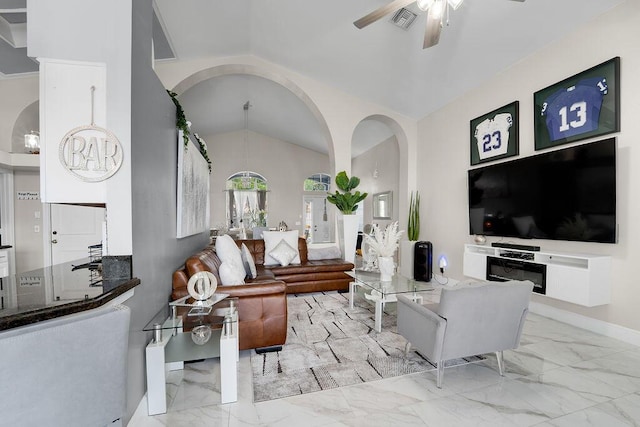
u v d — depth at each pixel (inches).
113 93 60.7
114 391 36.7
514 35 124.3
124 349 37.8
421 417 62.9
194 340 76.2
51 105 59.5
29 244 162.1
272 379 78.0
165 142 88.0
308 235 369.1
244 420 62.6
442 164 189.5
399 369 83.1
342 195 189.0
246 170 362.0
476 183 156.8
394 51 152.4
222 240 117.6
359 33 143.3
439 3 86.9
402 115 215.5
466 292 69.7
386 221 275.3
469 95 166.4
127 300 59.9
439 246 192.2
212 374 81.1
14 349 28.3
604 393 70.9
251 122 331.3
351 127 206.4
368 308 138.6
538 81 127.6
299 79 197.5
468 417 62.8
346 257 191.0
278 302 91.4
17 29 121.3
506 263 134.0
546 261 121.5
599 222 101.8
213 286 79.8
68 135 59.1
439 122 192.4
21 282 57.8
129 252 61.6
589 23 108.0
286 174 372.8
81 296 46.3
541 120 125.4
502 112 144.3
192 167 123.1
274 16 142.7
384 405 67.2
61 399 31.8
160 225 82.4
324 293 166.9
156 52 162.2
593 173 103.7
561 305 118.3
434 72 161.8
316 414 64.2
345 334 107.7
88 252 173.2
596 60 106.1
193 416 63.9
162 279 84.0
